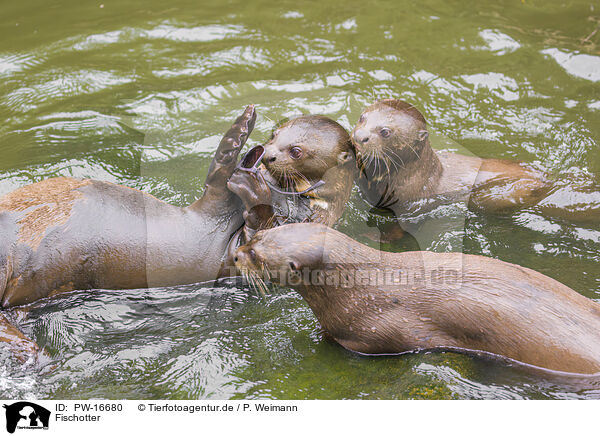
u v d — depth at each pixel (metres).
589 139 12.59
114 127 12.93
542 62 14.77
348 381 8.04
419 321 8.32
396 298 8.37
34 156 12.07
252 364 8.28
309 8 17.31
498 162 11.88
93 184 8.94
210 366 8.22
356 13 16.98
